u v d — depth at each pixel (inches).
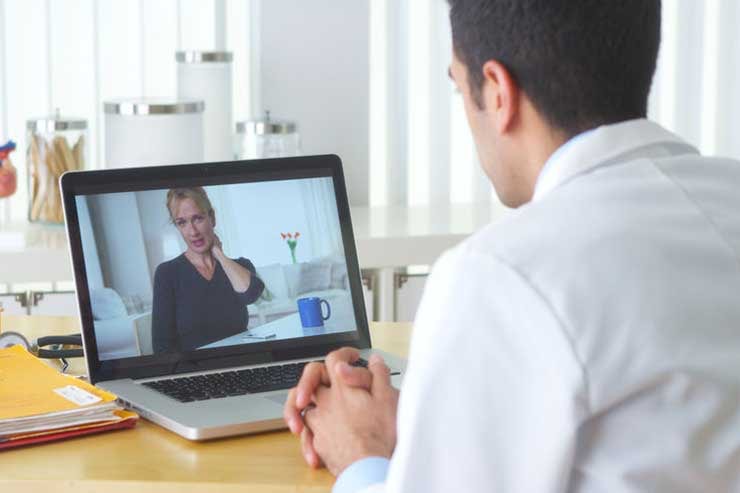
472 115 42.3
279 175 64.9
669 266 36.2
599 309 35.2
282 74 134.3
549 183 39.4
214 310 62.5
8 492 46.9
